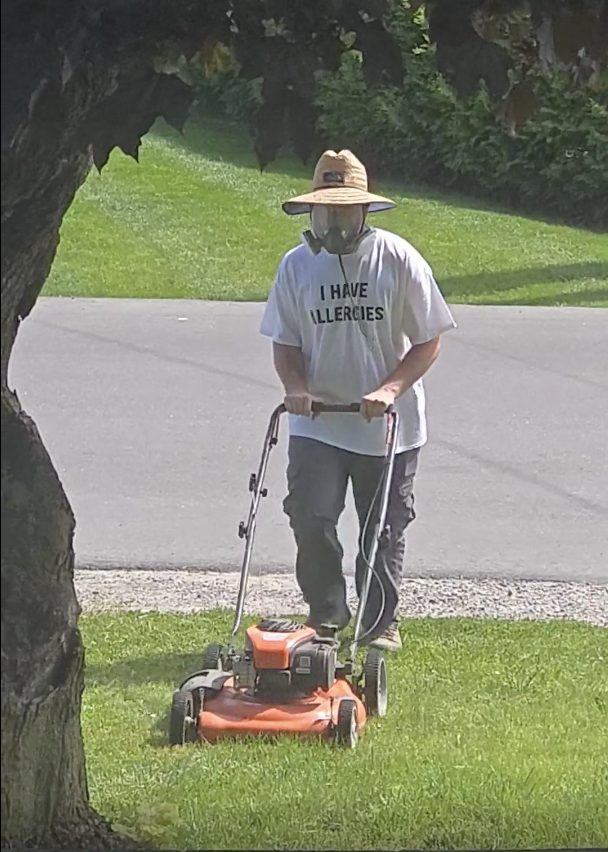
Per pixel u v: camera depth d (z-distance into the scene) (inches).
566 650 762.8
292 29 360.5
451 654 751.7
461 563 943.0
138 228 2386.8
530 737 621.9
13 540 374.9
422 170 2842.0
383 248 690.2
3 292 363.9
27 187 353.1
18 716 393.1
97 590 871.7
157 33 358.6
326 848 486.3
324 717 609.0
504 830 505.4
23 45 335.3
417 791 544.4
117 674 710.5
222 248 2311.8
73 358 1581.0
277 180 2797.7
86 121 363.3
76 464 1165.7
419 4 380.2
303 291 696.4
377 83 365.7
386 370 701.3
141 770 569.6
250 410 1370.6
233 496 1090.7
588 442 1277.1
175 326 1788.9
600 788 551.8
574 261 2322.8
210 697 624.1
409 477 719.7
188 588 881.5
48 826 420.8
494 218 2608.3
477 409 1396.4
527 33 389.4
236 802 534.0
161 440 1248.8
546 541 992.9
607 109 427.2
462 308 1984.5
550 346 1723.7
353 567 939.3
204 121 3122.5
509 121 409.7
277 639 621.9
